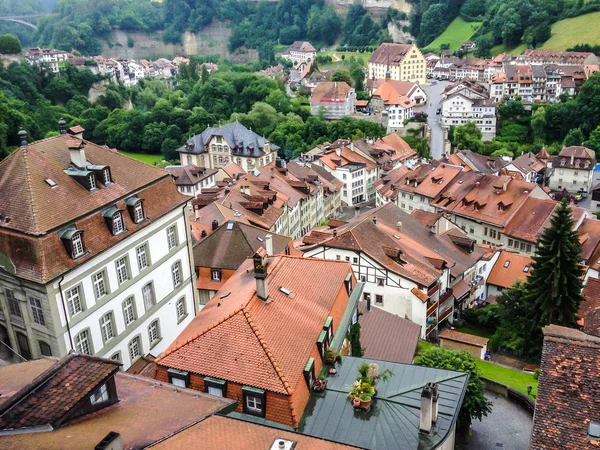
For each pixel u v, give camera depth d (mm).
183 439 19781
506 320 64875
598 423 23906
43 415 19656
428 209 109625
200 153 166375
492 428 44125
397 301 59219
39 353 39312
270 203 86750
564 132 193250
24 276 36562
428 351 45156
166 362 31938
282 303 34750
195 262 60062
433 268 61281
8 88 196875
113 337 43281
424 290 57656
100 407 21969
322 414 30031
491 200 99000
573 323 60469
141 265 45844
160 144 192000
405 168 130125
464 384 32031
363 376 31344
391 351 44625
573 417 24438
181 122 196750
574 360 26453
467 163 146375
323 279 39344
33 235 36562
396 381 32312
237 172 138875
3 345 41281
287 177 114312
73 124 197875
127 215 43812
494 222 95125
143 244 45594
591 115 187500
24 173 39188
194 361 31547
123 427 20172
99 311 41375
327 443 20594
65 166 42094
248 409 30062
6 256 37406
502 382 51281
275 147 169875
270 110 197000
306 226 112562
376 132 188125
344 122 190750
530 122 199125
